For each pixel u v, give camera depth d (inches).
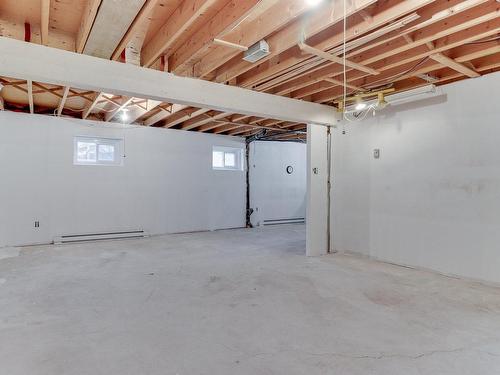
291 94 183.0
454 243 154.3
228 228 315.0
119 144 258.1
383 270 165.8
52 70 115.5
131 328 99.1
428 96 162.7
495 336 94.6
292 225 343.9
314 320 105.3
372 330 98.3
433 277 153.8
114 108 220.8
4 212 215.6
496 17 98.3
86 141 247.1
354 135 201.3
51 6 104.0
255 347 88.1
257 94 168.6
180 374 75.7
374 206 189.9
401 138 176.7
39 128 226.2
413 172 171.2
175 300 122.5
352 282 145.3
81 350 86.0
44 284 139.6
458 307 116.4
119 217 255.3
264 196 339.9
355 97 171.8
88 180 242.8
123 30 102.5
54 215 231.0
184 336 94.2
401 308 115.5
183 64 132.2
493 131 141.9
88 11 98.7
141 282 143.7
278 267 170.9
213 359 82.1
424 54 124.3
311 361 81.4
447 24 106.3
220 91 155.7
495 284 140.3
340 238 209.3
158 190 272.8
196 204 294.2
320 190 202.5
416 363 80.5
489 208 142.9
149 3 89.3
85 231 241.8
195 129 293.7
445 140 158.2
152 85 136.6
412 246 171.2
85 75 121.6
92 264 174.4
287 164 356.8
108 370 77.2
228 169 319.0
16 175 219.0
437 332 97.0
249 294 129.3
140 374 75.6
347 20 110.7
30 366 78.5
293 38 115.0
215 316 108.2
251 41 116.1
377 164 188.5
